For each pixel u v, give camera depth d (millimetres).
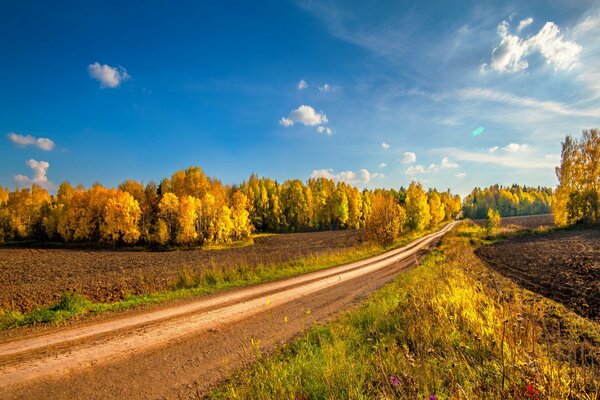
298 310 11227
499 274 17906
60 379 5883
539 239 41906
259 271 20141
